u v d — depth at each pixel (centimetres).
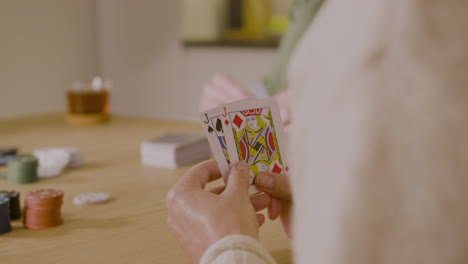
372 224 31
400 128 31
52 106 374
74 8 383
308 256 34
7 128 197
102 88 206
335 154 33
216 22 354
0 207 90
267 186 82
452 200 30
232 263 52
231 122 85
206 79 362
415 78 31
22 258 79
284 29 327
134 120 215
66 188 119
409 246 31
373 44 32
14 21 343
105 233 90
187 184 68
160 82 387
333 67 34
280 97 158
